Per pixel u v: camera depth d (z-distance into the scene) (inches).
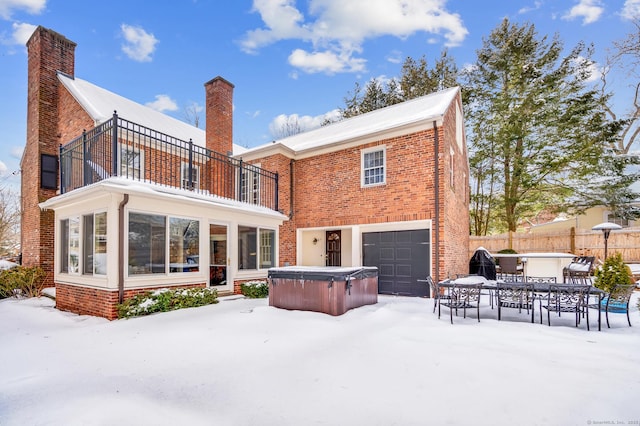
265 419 108.8
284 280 285.0
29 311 306.0
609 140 662.5
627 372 144.0
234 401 121.8
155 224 287.0
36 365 162.9
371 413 111.5
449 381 135.9
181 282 304.0
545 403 116.1
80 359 170.1
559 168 685.9
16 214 590.9
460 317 261.7
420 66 879.7
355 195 431.2
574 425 102.9
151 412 113.9
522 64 709.9
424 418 107.7
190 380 140.9
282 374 145.6
